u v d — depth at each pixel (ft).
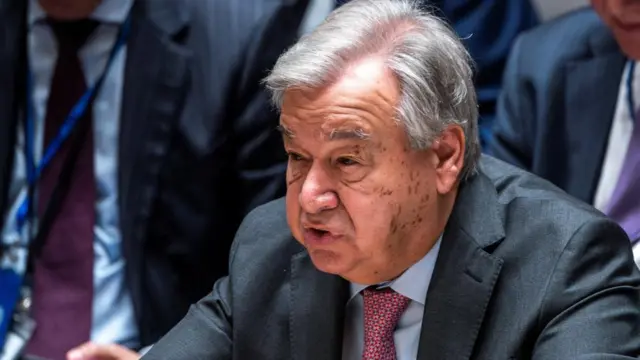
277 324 15.31
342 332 14.97
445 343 14.10
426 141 13.16
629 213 22.35
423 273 14.48
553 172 23.62
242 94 25.07
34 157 25.91
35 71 26.17
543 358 13.29
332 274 15.03
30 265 25.55
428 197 13.67
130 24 25.82
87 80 25.91
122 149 25.40
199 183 25.22
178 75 25.21
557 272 13.91
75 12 25.64
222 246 25.77
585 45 23.72
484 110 26.04
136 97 25.38
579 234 14.17
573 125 23.44
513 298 14.01
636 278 14.37
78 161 25.73
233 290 15.71
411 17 13.48
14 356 24.81
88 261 25.43
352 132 12.76
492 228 14.52
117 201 25.73
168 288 25.36
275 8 25.22
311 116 12.84
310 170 13.19
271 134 25.09
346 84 12.78
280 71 12.94
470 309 14.10
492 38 26.04
